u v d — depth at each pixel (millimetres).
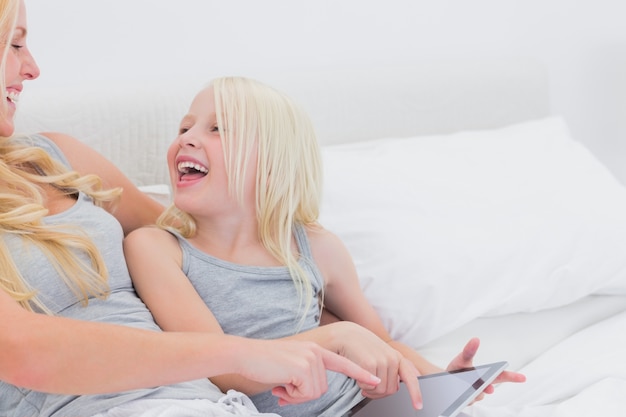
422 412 927
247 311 1086
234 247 1146
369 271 1311
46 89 1375
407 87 1791
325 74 1706
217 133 1114
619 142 2234
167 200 1365
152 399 891
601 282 1411
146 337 824
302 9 1729
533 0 2020
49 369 787
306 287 1126
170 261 1076
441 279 1297
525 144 1667
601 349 1213
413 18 1869
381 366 963
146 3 1542
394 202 1396
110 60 1522
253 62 1689
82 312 990
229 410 905
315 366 865
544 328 1358
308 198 1191
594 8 2107
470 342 1009
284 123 1149
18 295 916
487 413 1030
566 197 1493
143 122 1441
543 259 1371
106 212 1118
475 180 1497
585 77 2139
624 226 1458
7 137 1123
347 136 1730
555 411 1006
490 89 1906
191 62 1613
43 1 1437
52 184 1125
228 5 1637
